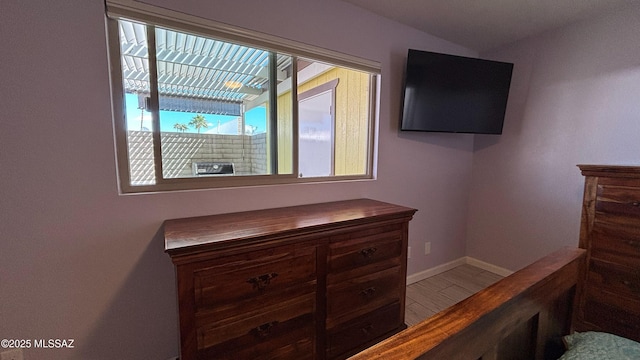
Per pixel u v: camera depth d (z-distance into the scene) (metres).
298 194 1.80
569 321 1.12
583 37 2.05
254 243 1.12
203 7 1.37
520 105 2.45
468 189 2.88
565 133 2.19
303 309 1.29
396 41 2.14
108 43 1.23
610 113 1.95
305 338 1.31
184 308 1.01
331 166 2.94
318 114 3.08
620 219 1.44
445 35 2.35
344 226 1.37
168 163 1.46
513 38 2.40
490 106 2.40
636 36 1.81
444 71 2.20
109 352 1.31
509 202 2.59
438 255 2.71
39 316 1.17
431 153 2.52
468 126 2.37
